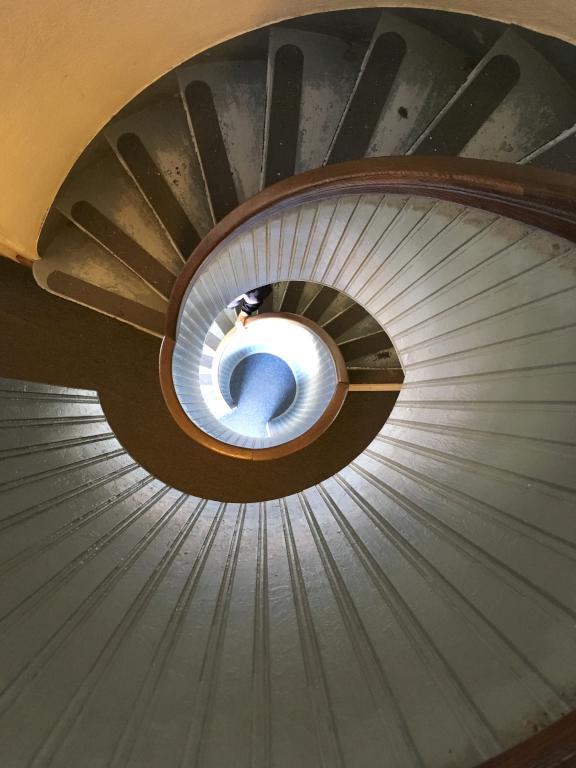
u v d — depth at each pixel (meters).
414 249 2.86
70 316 4.10
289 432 4.95
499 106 2.96
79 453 2.99
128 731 1.92
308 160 3.51
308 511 3.22
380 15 3.38
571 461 1.88
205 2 2.96
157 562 2.63
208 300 4.21
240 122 3.71
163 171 3.74
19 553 2.24
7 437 2.66
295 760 1.89
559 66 2.89
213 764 1.89
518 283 2.21
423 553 2.41
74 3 2.36
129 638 2.22
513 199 1.95
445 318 2.84
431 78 3.31
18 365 3.98
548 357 2.06
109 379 4.16
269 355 5.98
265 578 2.68
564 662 1.66
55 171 3.32
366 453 3.49
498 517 2.15
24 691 1.86
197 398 4.79
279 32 3.53
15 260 3.69
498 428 2.32
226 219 3.00
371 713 1.97
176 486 4.20
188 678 2.15
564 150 2.64
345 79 3.55
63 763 1.75
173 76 3.63
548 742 1.41
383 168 2.39
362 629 2.30
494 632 1.93
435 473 2.65
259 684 2.15
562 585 1.77
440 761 1.73
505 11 2.84
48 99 2.75
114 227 3.80
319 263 3.74
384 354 4.99
